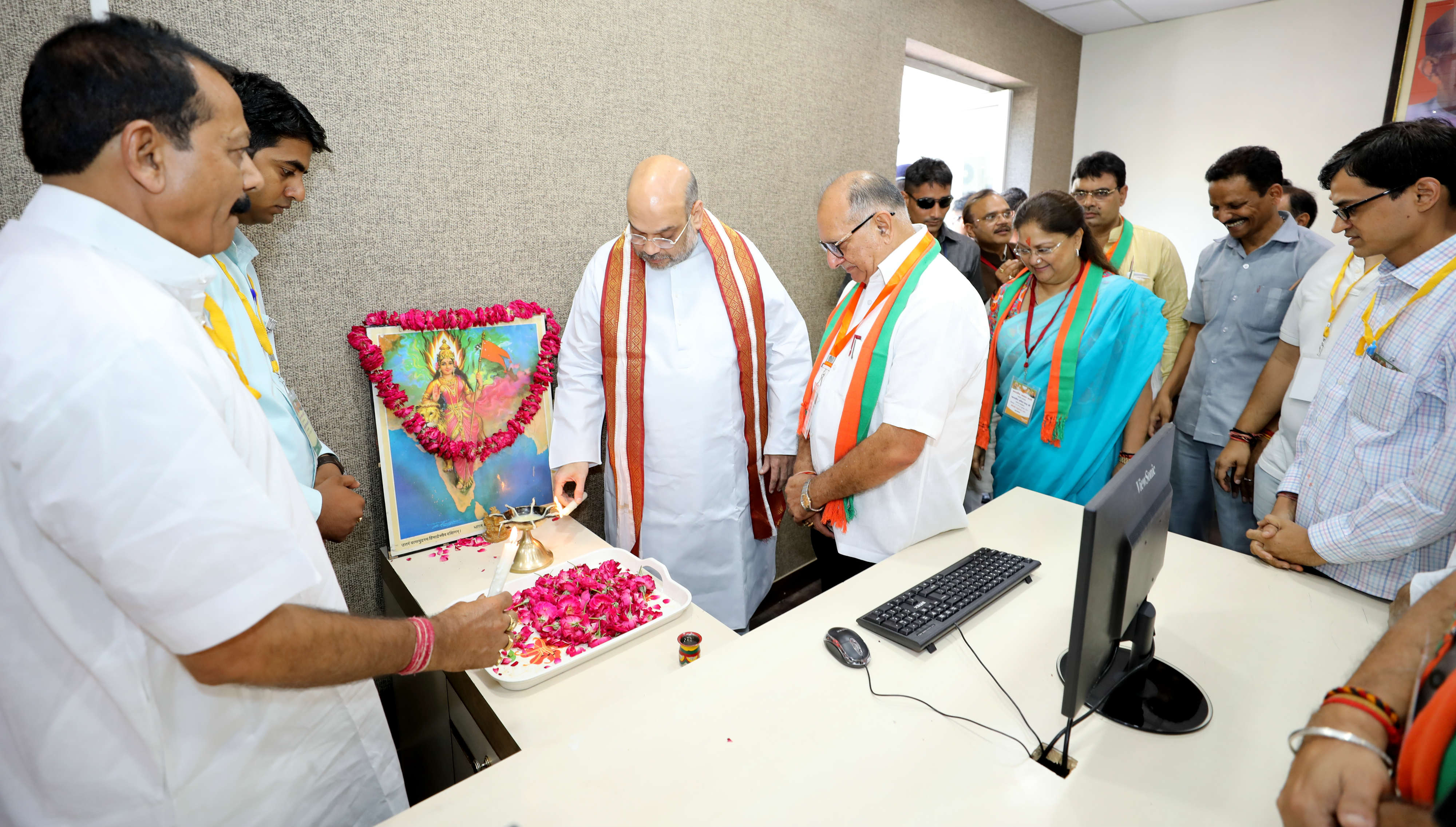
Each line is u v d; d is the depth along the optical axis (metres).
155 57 0.71
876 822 0.79
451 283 1.77
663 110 2.09
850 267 1.66
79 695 0.77
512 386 1.81
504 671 1.16
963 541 1.53
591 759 0.89
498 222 1.82
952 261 2.87
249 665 0.72
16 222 0.75
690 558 1.96
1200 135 3.81
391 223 1.65
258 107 1.16
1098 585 0.83
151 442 0.65
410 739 1.70
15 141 1.21
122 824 0.80
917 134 4.14
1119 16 3.75
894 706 0.99
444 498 1.73
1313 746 0.63
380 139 1.60
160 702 0.79
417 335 1.66
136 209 0.74
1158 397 2.66
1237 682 1.04
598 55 1.92
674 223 1.64
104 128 0.70
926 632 1.13
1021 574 1.31
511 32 1.75
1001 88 3.87
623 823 0.79
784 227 2.54
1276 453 1.96
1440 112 3.15
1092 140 4.19
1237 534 2.34
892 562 1.43
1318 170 3.50
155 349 0.68
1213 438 2.48
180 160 0.73
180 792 0.81
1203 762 0.88
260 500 0.73
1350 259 1.79
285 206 1.28
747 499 2.01
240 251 1.32
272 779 0.90
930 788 0.84
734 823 0.79
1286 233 2.34
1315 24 3.39
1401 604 1.00
